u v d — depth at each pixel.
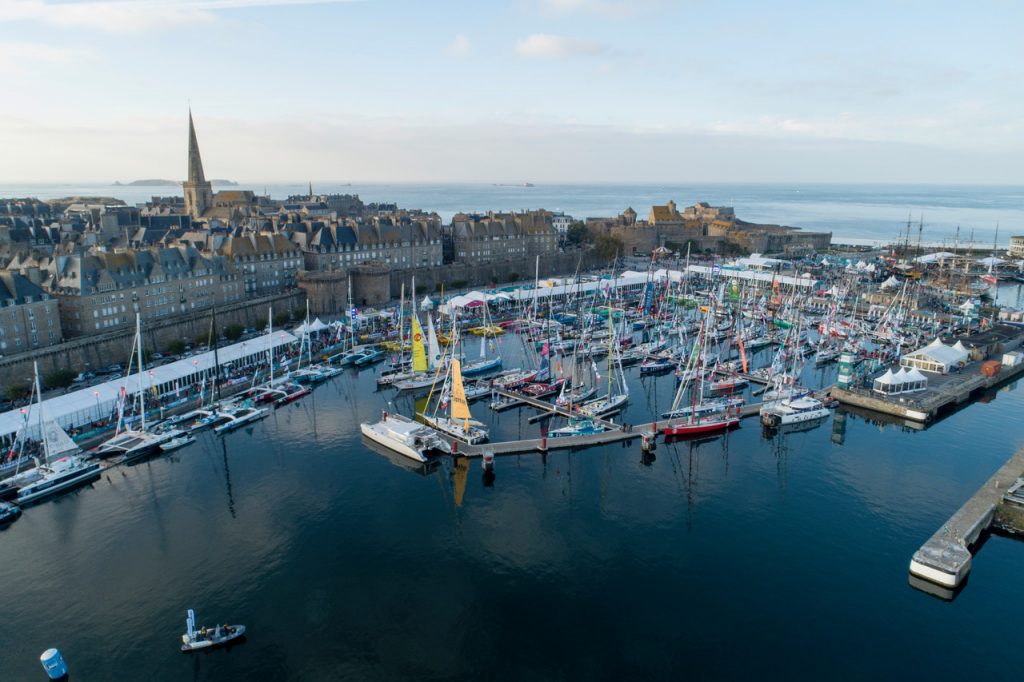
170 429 118.56
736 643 68.00
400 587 76.50
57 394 129.50
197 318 173.12
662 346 179.88
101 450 109.38
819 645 67.75
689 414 129.38
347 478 103.94
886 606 73.56
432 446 112.31
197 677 63.41
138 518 91.62
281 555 82.69
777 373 150.12
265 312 195.25
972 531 84.19
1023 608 73.38
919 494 98.38
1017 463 104.25
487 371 160.75
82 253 161.88
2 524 90.50
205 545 85.00
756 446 116.88
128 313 163.50
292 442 118.06
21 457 104.81
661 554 83.06
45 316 145.12
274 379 146.75
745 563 81.25
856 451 114.31
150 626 70.19
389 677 63.47
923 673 64.12
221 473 105.50
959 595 75.56
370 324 198.62
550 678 63.50
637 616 71.88
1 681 62.91
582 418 127.88
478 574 79.06
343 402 139.12
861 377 152.00
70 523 90.56
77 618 71.44
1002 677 63.59
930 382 148.25
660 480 103.38
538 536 87.25
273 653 66.31
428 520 91.12
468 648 67.19
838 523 90.19
